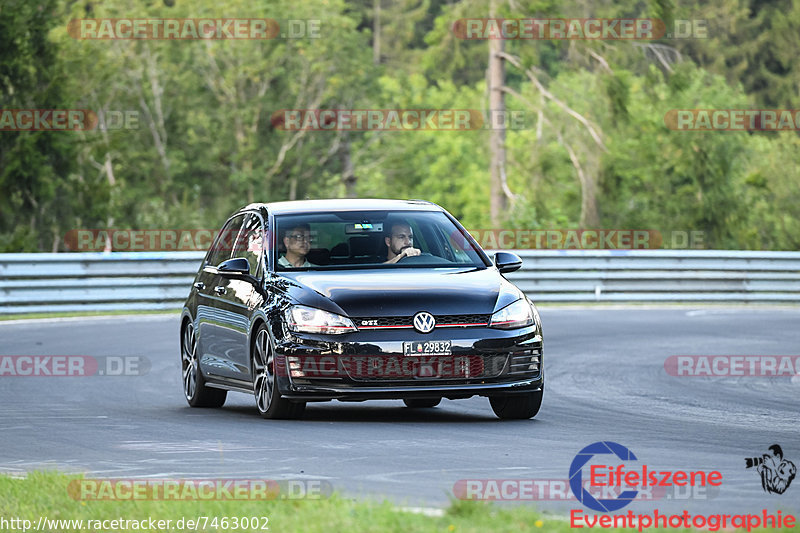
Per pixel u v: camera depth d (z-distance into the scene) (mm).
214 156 180125
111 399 40594
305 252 35000
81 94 155375
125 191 165875
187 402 39688
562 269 86625
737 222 151625
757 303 90312
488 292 33219
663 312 79125
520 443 29312
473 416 35219
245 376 35156
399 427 32375
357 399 32062
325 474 25016
